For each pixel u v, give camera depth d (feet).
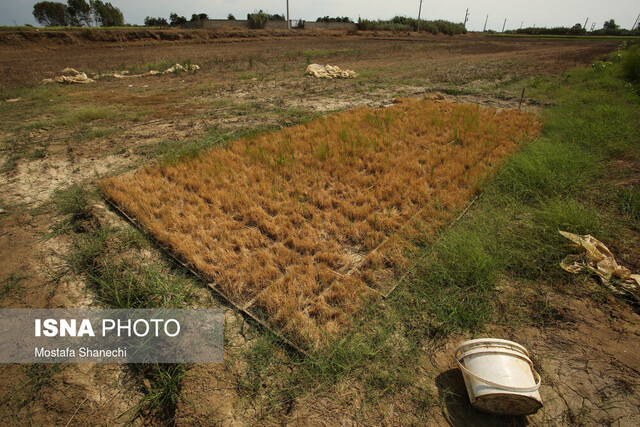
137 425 8.29
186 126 29.35
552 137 25.49
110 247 13.84
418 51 102.89
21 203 17.29
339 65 70.69
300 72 59.67
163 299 11.24
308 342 9.75
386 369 9.24
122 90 44.47
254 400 8.61
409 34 164.76
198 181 18.76
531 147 22.04
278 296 11.28
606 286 11.59
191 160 21.40
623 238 14.11
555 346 9.73
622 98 36.11
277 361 9.55
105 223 15.46
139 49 88.94
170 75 56.24
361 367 9.30
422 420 8.11
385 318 10.73
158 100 39.01
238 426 8.07
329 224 15.48
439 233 14.69
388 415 8.21
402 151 23.20
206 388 8.86
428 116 30.83
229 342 10.09
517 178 18.52
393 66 70.49
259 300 11.42
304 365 9.32
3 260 13.23
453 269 12.30
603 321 10.46
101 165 21.70
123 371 9.40
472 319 10.52
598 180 18.85
